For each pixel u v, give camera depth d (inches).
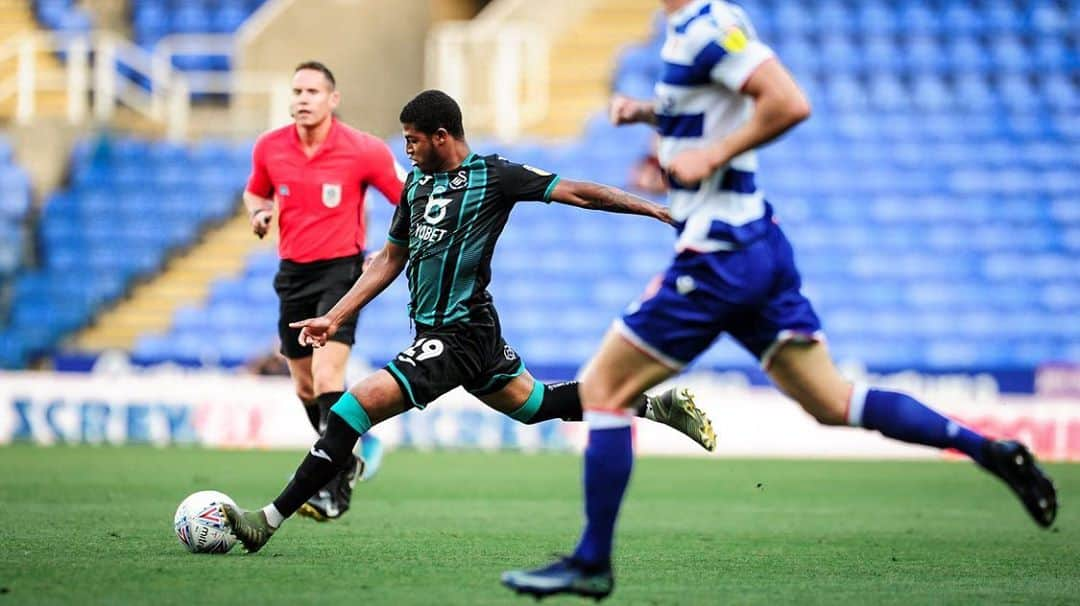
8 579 771.4
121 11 3390.7
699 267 658.8
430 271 883.4
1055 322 2630.4
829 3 3223.4
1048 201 2837.1
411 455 2064.5
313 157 1104.2
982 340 2588.6
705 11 655.8
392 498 1419.8
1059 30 3191.4
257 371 2436.0
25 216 2827.3
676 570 884.0
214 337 2628.0
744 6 3208.7
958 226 2778.1
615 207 861.8
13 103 3184.1
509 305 2618.1
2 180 2854.3
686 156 628.7
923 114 3002.0
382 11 3105.3
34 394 2207.2
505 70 2906.0
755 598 754.2
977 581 841.5
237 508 890.7
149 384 2192.4
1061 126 2997.0
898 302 2640.3
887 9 3211.1
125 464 1793.8
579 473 1752.0
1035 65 3122.5
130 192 2876.5
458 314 887.1
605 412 672.4
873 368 2527.1
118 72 3211.1
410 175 907.4
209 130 3068.4
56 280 2755.9
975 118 3002.0
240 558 887.7
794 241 2733.8
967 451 662.5
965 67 3105.3
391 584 781.3
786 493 1541.6
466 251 879.1
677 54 661.3
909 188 2844.5
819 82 3051.2
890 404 674.2
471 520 1202.0
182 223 2847.0
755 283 659.4
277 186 1114.7
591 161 2839.6
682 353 667.4
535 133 2994.6
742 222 660.7
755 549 1015.0
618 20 3245.6
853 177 2859.3
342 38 3085.6
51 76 3230.8
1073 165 2915.8
